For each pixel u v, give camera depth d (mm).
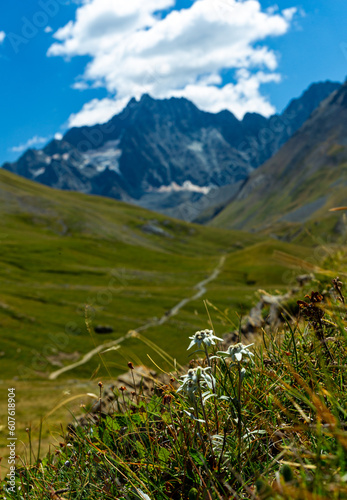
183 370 2775
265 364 2436
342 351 2250
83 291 139000
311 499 1171
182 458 2059
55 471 2361
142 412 2480
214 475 1869
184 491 1960
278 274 149000
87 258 188750
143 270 181875
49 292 134875
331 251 5270
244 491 1729
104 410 2668
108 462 2092
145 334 90188
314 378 1975
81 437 2379
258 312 5547
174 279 166250
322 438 1495
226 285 149625
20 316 106562
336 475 1312
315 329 2271
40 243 195625
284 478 1467
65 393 2395
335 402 1609
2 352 86688
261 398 2207
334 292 2895
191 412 2152
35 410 48781
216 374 2387
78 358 83938
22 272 157500
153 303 125812
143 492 1920
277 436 1979
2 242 187250
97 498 2051
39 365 80375
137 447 2225
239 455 1832
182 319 104500
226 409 2232
